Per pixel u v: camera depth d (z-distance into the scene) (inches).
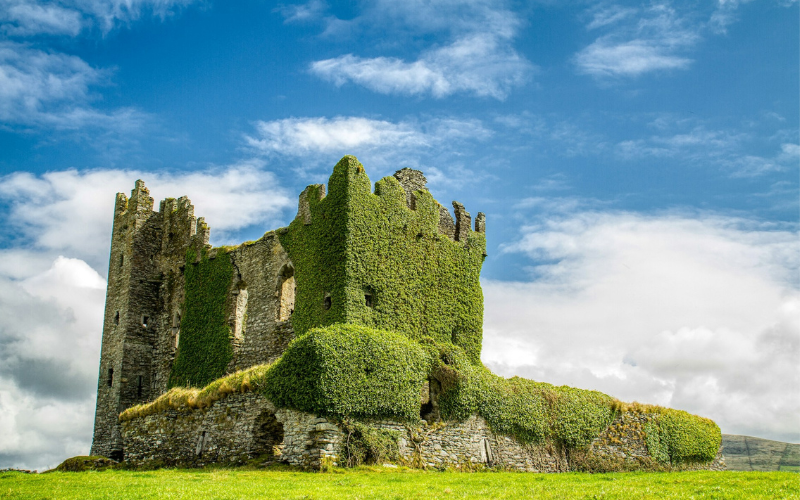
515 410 1747.0
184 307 2229.3
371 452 1451.8
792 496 1048.8
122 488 1144.2
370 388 1494.8
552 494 1069.8
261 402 1526.8
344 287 1710.1
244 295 2097.7
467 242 2016.5
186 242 2309.3
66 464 1756.9
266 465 1445.6
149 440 1759.4
